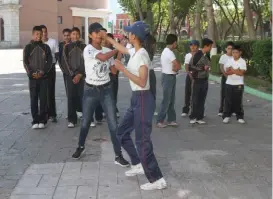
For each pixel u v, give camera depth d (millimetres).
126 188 5324
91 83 6199
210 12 20469
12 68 23203
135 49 5160
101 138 7801
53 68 8961
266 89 13383
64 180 5602
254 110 10727
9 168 6113
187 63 8977
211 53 19594
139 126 5148
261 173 5867
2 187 5379
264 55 13969
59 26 60406
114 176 5746
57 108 10898
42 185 5430
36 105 8539
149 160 5191
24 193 5176
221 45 19188
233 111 9266
